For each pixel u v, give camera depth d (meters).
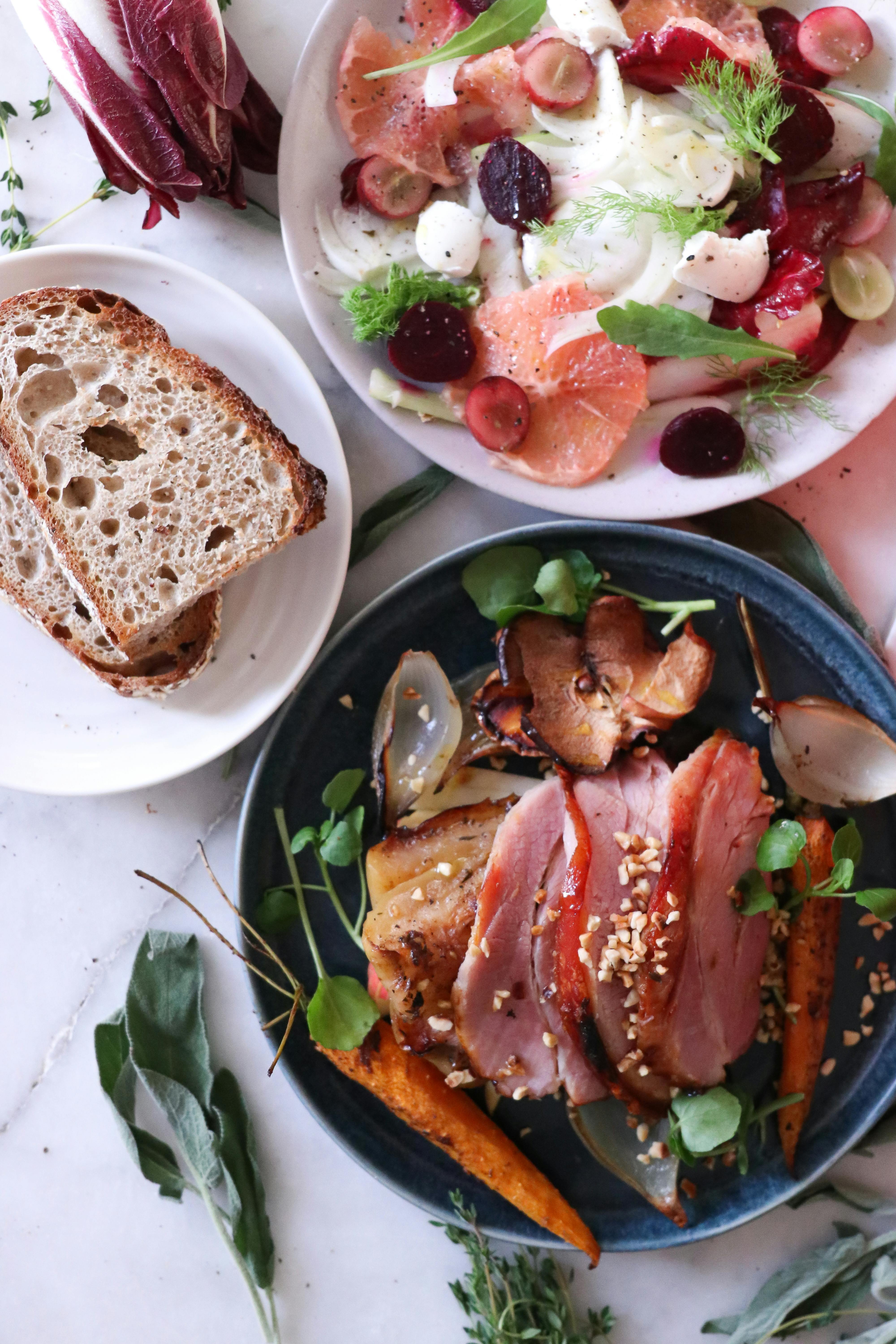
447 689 0.71
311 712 0.72
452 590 0.71
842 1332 0.73
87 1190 0.75
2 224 0.74
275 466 0.69
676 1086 0.69
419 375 0.70
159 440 0.69
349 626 0.71
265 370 0.71
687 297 0.70
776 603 0.71
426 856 0.70
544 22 0.70
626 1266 0.74
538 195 0.69
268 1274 0.73
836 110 0.70
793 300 0.69
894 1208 0.72
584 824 0.68
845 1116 0.72
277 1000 0.72
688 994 0.69
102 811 0.75
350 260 0.71
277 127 0.72
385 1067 0.69
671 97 0.70
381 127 0.70
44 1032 0.75
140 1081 0.75
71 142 0.74
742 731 0.72
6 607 0.72
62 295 0.69
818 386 0.71
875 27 0.70
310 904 0.72
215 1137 0.72
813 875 0.71
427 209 0.71
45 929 0.75
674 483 0.71
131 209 0.74
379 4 0.71
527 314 0.70
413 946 0.69
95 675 0.70
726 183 0.69
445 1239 0.74
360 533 0.73
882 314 0.70
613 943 0.68
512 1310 0.71
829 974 0.71
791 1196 0.71
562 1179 0.72
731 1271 0.74
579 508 0.70
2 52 0.73
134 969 0.73
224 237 0.74
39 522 0.69
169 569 0.69
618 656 0.70
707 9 0.70
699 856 0.69
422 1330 0.74
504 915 0.69
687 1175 0.72
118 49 0.67
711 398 0.71
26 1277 0.75
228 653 0.72
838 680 0.71
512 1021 0.70
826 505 0.74
